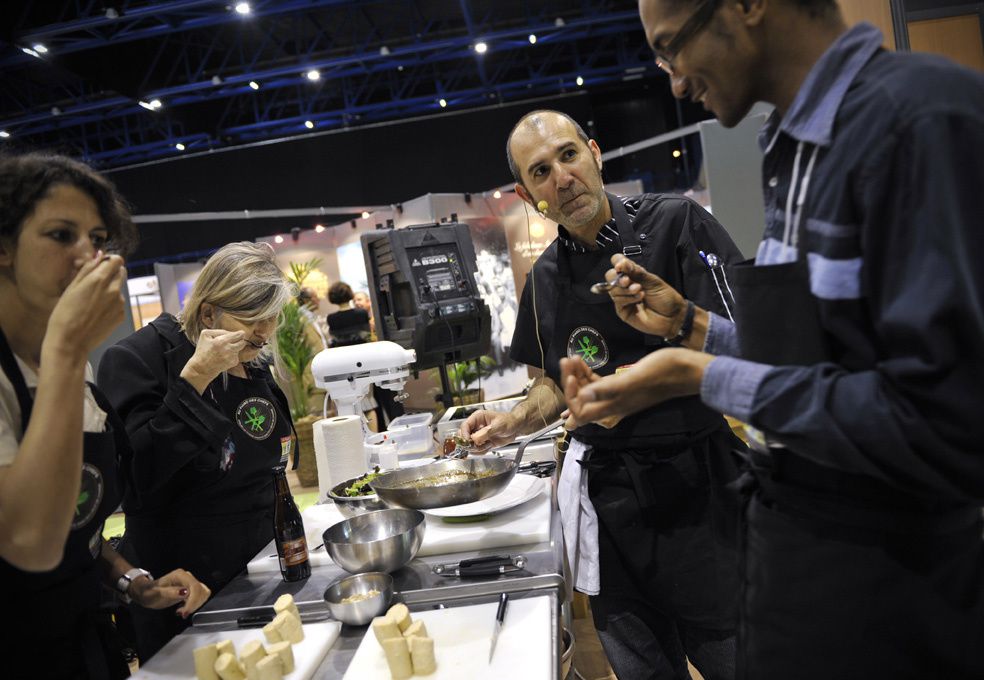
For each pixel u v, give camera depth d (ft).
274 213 22.88
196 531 5.72
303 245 25.99
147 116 39.09
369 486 5.95
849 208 2.56
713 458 5.58
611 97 43.68
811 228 2.72
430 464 6.00
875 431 2.37
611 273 4.31
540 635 3.59
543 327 6.24
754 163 15.01
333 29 33.88
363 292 25.00
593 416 3.02
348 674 3.48
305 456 16.80
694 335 4.30
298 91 39.83
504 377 22.58
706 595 5.48
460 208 22.20
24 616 3.60
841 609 2.91
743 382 2.72
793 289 2.82
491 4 32.83
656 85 42.42
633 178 43.24
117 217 3.82
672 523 5.52
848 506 2.89
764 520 3.18
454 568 4.55
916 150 2.32
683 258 5.65
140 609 5.70
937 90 2.37
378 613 4.07
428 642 3.35
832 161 2.61
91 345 3.14
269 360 6.86
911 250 2.32
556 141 5.57
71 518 3.11
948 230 2.24
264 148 35.63
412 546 4.53
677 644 5.98
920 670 2.82
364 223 24.52
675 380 2.93
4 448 3.24
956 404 2.23
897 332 2.33
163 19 26.63
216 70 32.42
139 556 5.75
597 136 44.19
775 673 3.13
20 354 3.70
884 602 2.83
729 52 2.85
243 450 5.93
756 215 15.03
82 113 36.11
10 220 3.40
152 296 30.25
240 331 5.37
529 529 5.03
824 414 2.49
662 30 2.90
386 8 32.48
